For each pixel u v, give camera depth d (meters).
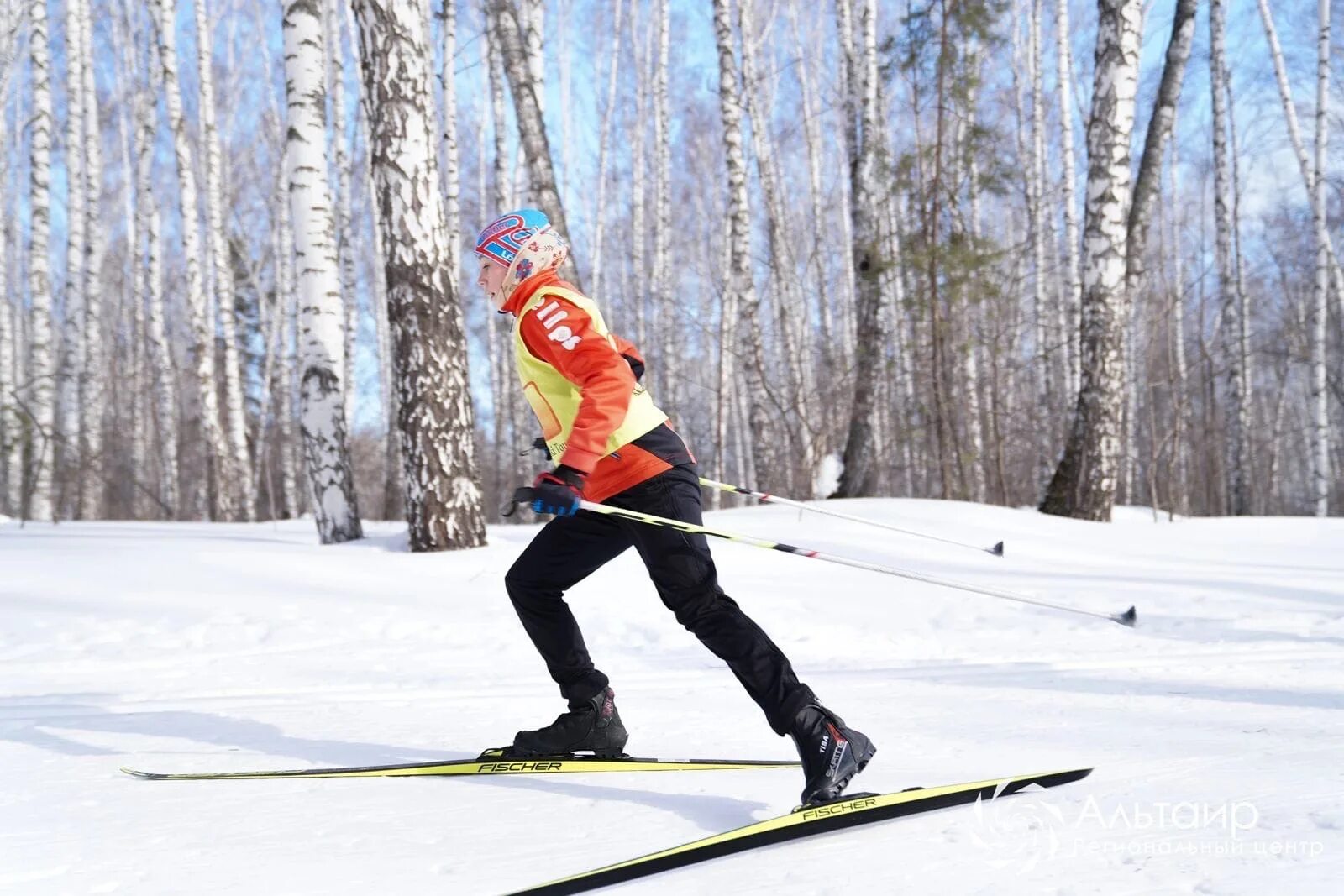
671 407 18.98
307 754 2.88
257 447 21.75
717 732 3.06
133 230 21.23
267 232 25.08
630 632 5.14
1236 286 20.84
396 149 6.80
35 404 13.05
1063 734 2.90
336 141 17.06
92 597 5.75
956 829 2.02
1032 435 16.61
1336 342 21.14
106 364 22.77
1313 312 15.77
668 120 19.19
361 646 4.84
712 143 25.53
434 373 6.89
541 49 14.54
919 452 15.39
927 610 5.64
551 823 2.17
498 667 4.36
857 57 12.84
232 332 16.36
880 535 7.50
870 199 12.00
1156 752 2.63
